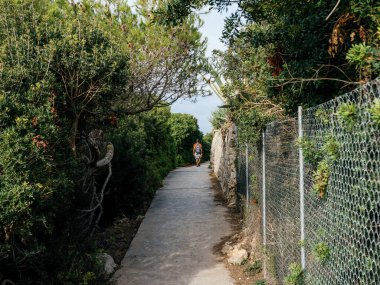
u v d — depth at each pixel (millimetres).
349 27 3686
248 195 8555
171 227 9805
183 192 15086
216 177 19250
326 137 2689
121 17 7910
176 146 27844
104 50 5836
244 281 6273
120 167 10852
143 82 8352
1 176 3812
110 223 10672
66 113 5918
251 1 4707
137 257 7668
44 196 4227
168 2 4574
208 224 9961
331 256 2732
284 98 5066
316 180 2951
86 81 5562
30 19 5703
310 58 4348
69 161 5219
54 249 5324
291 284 3635
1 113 3957
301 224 3596
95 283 5535
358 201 2152
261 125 6234
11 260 4523
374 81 1877
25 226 3980
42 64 4965
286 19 4340
